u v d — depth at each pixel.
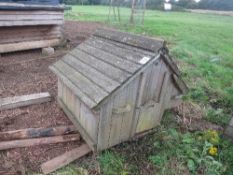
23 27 7.06
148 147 3.62
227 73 7.12
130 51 3.25
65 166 3.14
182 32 14.23
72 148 3.46
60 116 4.18
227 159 3.48
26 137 3.50
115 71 3.07
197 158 3.41
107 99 2.84
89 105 2.86
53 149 3.41
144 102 3.48
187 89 4.09
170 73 3.57
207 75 6.85
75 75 3.51
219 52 9.88
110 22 16.19
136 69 2.90
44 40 7.77
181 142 3.79
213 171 3.18
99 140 3.26
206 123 4.48
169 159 3.44
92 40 4.11
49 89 5.12
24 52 7.52
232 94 5.63
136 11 19.36
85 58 3.74
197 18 27.86
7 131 3.54
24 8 6.65
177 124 4.30
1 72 5.76
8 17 6.45
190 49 9.71
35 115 4.16
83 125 3.54
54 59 7.10
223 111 4.96
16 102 4.28
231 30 17.83
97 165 3.17
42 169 3.02
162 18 22.92
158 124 4.00
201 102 5.21
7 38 6.83
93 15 20.47
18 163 3.12
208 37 13.60
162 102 3.79
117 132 3.41
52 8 7.43
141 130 3.77
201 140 3.85
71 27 12.77
